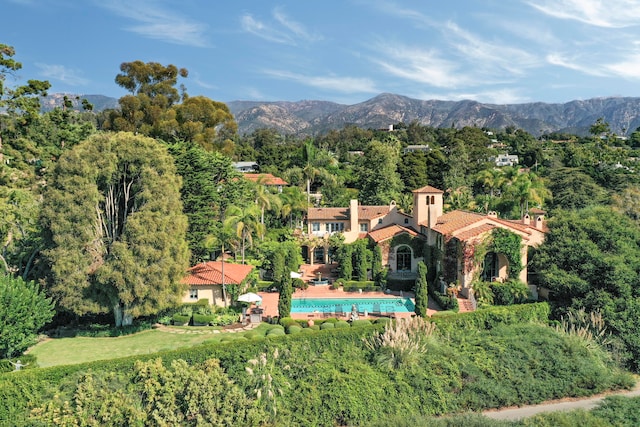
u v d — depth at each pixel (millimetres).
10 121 67375
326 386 28531
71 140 68688
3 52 65500
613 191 88750
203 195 53594
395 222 67062
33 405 25484
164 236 37281
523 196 72312
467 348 33375
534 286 44469
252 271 52938
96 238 38312
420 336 33031
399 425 24859
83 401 24484
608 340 34906
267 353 30688
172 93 82750
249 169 133250
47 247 37594
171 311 42469
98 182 38906
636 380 32438
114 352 34344
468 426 24297
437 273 52781
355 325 37094
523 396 29484
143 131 74438
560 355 32656
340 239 64375
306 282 57281
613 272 36844
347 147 173000
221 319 41844
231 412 25062
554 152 143125
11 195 43875
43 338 38031
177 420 24484
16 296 31000
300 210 79938
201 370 26812
